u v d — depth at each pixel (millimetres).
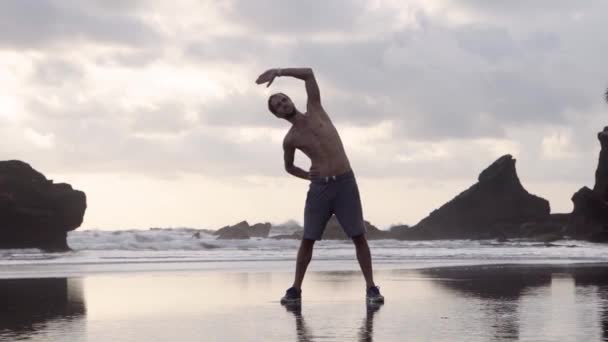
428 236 60812
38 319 4520
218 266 12828
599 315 4488
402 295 6016
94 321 4406
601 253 22422
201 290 6801
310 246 5824
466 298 5699
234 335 3785
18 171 32406
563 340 3510
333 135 6059
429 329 3930
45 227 32125
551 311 4719
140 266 13086
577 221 48531
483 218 60844
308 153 6059
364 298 5871
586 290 6430
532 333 3738
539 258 16922
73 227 33250
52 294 6395
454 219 61469
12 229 31297
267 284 7594
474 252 24391
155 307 5227
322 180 5949
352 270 10578
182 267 12570
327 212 5914
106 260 17641
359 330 3924
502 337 3613
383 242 47562
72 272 10719
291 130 6113
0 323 4309
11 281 8312
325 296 6082
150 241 38188
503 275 8805
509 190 61250
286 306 5258
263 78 5984
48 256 22734
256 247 34906
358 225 5863
